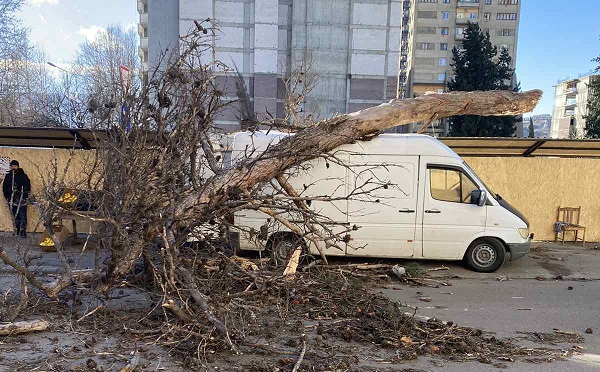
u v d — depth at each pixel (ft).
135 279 17.61
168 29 93.45
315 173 25.93
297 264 19.57
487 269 26.58
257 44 92.07
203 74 17.54
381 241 26.25
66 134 31.86
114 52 88.28
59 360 12.62
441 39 253.65
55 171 16.93
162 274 15.48
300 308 17.53
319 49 95.20
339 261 28.04
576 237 35.32
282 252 23.54
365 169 25.55
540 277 26.07
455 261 28.84
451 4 252.21
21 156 32.96
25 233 30.96
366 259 28.40
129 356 12.92
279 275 16.71
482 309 20.12
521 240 26.13
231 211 16.63
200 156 19.89
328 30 95.04
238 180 18.30
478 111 26.18
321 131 21.54
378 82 97.96
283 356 13.52
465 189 26.21
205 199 17.19
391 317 16.63
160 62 19.07
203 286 15.23
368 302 18.37
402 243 26.27
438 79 255.29
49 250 26.99
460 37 253.03
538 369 13.73
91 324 15.21
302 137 21.07
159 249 16.10
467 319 18.63
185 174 17.94
